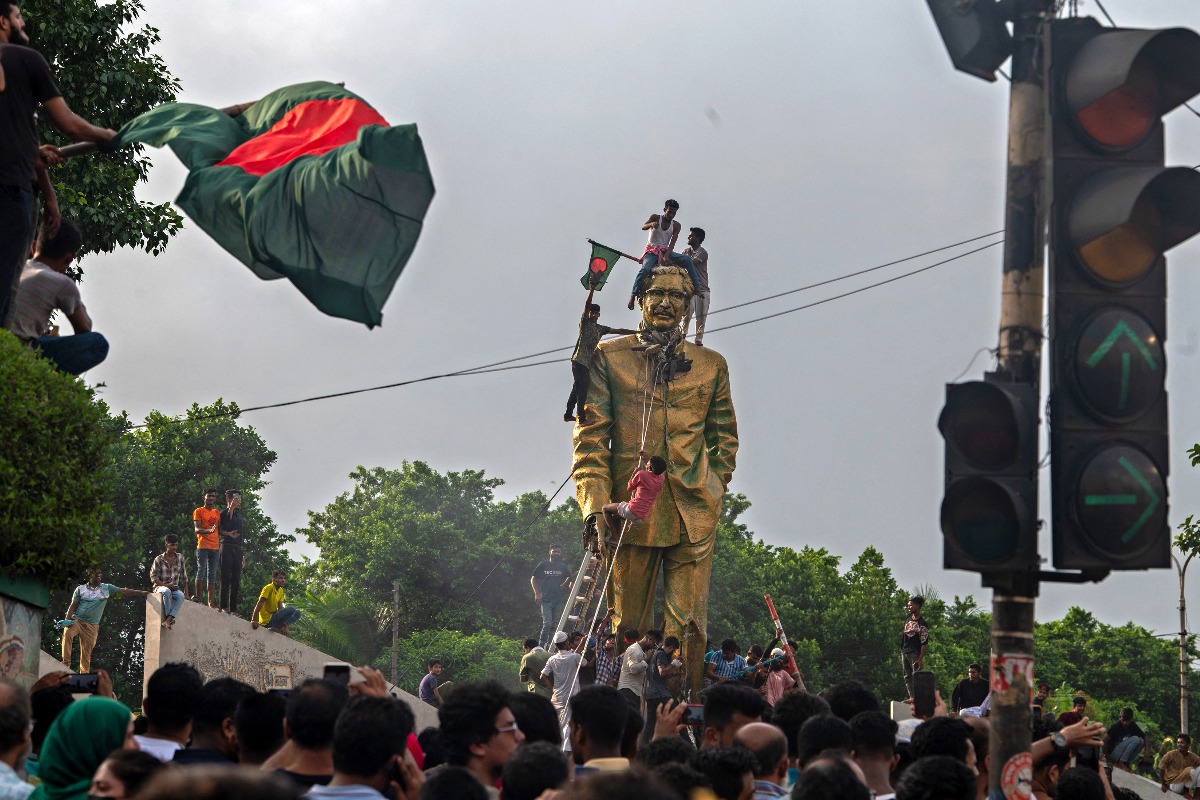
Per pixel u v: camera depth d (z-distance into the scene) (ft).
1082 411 24.53
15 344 31.58
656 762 23.38
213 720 24.50
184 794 9.65
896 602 244.01
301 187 29.91
